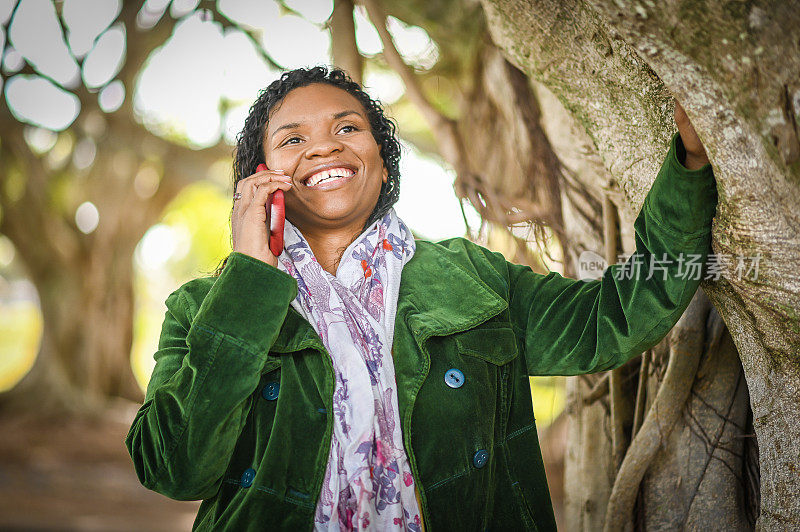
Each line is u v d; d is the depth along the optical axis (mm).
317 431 1533
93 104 9219
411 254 1794
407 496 1538
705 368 2045
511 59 2174
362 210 1727
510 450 1689
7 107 9258
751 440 2029
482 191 2889
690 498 2049
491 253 1912
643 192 1824
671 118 1719
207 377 1496
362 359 1571
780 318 1494
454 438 1565
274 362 1583
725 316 1665
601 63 1872
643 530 2119
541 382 5352
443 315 1668
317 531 1500
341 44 3301
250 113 1844
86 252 12789
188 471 1489
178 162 11484
